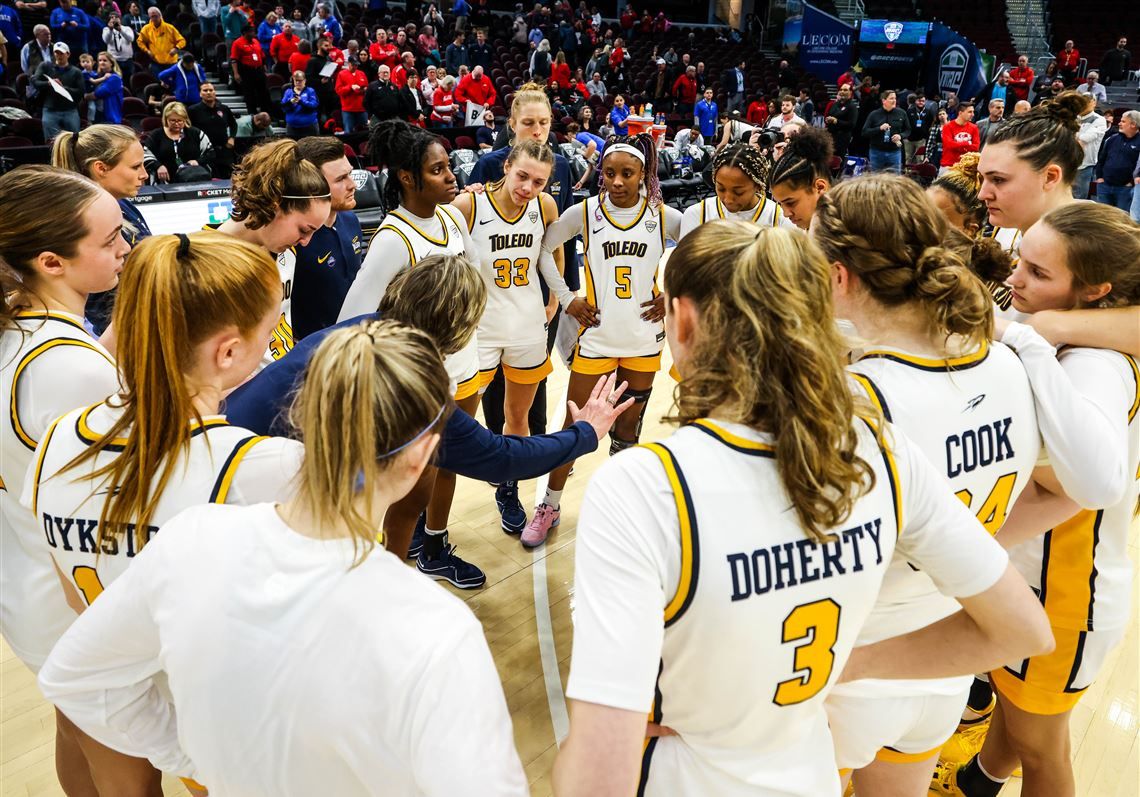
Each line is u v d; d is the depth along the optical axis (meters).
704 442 0.88
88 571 1.13
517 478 1.75
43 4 10.56
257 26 12.38
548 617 2.73
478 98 11.39
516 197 2.76
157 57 10.52
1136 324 1.30
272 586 0.84
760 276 0.86
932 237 1.11
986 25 17.75
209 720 0.85
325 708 0.81
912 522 0.94
